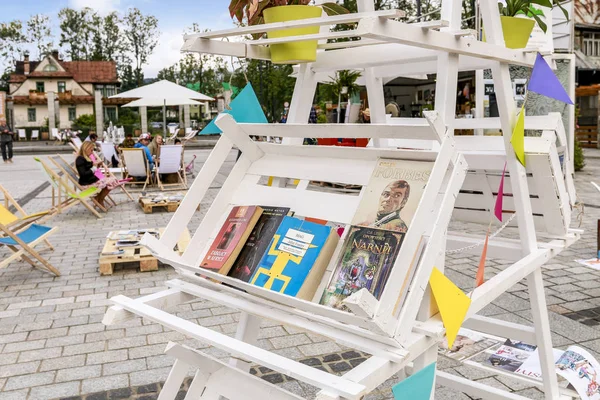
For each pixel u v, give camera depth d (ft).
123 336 13.76
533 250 7.44
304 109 7.89
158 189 42.86
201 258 6.80
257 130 7.04
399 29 5.06
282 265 5.90
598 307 15.19
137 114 177.88
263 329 13.97
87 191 31.14
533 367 9.09
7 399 10.66
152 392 10.90
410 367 8.21
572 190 8.57
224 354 12.73
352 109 38.58
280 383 11.21
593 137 77.30
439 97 6.33
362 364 4.61
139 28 267.18
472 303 5.72
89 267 20.54
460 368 11.68
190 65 162.50
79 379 11.47
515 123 7.18
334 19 5.13
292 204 6.62
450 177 5.37
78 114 190.08
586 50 75.97
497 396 8.73
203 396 6.66
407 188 5.64
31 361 12.38
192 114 169.37
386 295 4.67
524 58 6.95
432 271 5.17
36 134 145.89
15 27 265.95
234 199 7.23
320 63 7.74
